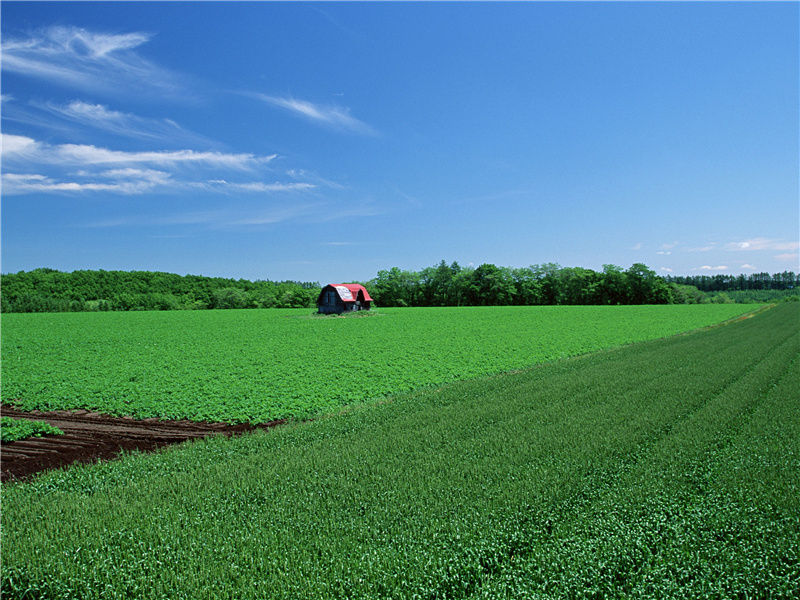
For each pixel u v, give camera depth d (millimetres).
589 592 5648
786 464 9383
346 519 7461
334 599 5555
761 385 17000
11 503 8336
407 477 9016
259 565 6215
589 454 10078
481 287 121250
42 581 6066
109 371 22906
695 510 7512
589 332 42250
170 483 9047
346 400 16984
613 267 119812
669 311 78250
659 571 6004
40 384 19828
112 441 13016
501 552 6477
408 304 122312
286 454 10633
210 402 16688
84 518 7574
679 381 17922
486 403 15172
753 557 6312
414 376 21031
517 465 9547
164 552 6602
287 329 46938
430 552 6406
